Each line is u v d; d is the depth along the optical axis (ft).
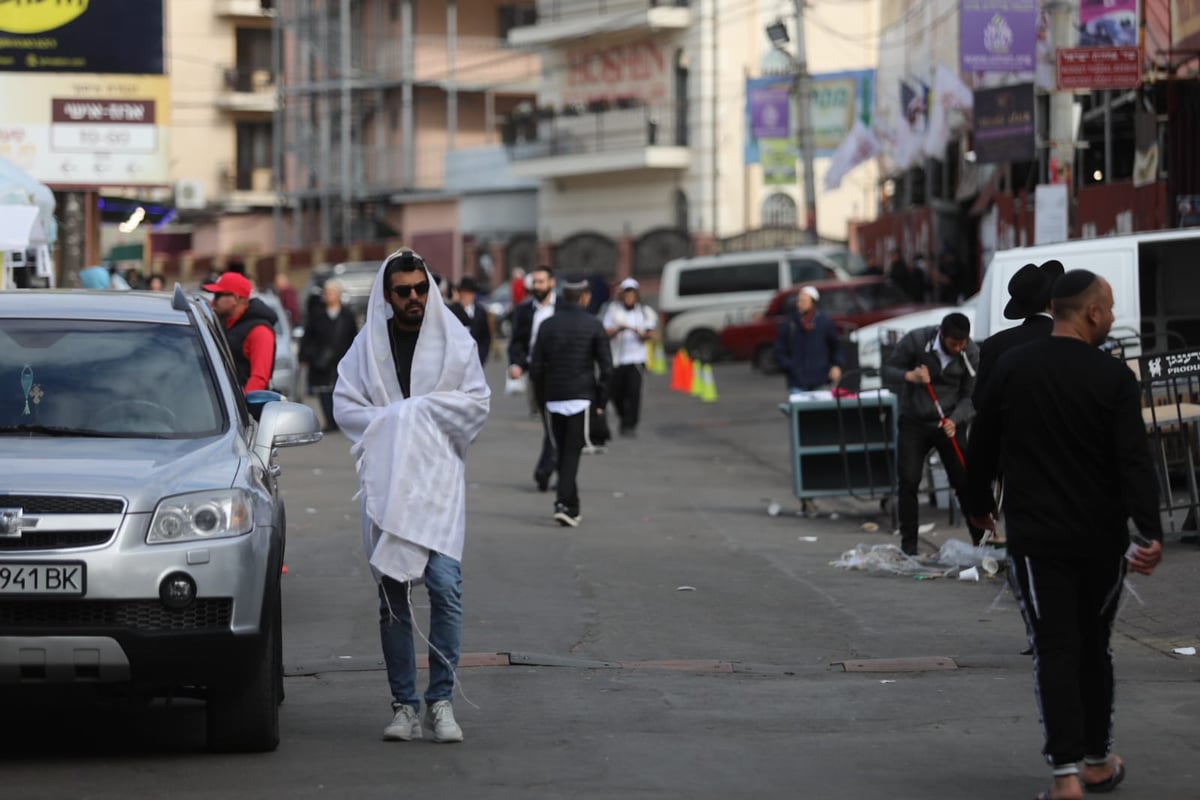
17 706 77.56
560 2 522.06
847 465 144.15
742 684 82.28
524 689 80.84
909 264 375.86
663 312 390.63
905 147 321.11
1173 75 194.18
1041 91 239.91
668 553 126.21
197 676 63.41
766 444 221.05
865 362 212.43
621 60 513.86
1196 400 129.80
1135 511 57.88
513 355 187.73
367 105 607.78
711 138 493.36
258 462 70.95
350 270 431.84
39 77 286.46
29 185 160.56
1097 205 233.35
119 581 61.93
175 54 654.12
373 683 82.58
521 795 60.59
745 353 344.08
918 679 83.41
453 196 574.97
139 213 126.82
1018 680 82.53
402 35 586.86
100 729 72.59
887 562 118.83
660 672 85.40
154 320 76.13
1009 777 63.36
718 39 493.36
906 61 333.62
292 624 97.86
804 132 365.61
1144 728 71.15
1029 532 59.16
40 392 71.46
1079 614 60.39
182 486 64.44
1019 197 276.41
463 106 598.75
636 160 496.23
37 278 164.76
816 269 375.25
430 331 68.33
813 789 61.52
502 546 129.08
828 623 98.58
